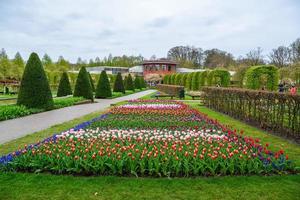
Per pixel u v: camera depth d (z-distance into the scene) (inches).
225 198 153.6
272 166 194.5
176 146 239.5
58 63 2812.5
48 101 597.0
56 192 159.6
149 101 749.3
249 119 423.8
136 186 168.2
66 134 285.4
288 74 1144.8
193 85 1316.4
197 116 441.1
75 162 191.3
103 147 229.6
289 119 308.7
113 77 2363.4
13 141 289.4
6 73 1847.9
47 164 195.6
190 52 3774.6
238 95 472.7
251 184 171.8
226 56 2883.9
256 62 1679.4
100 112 557.9
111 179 178.1
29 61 570.6
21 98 561.9
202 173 188.1
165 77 2474.2
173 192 160.6
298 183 173.6
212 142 257.1
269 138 315.0
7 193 157.6
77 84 846.5
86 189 163.6
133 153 208.2
